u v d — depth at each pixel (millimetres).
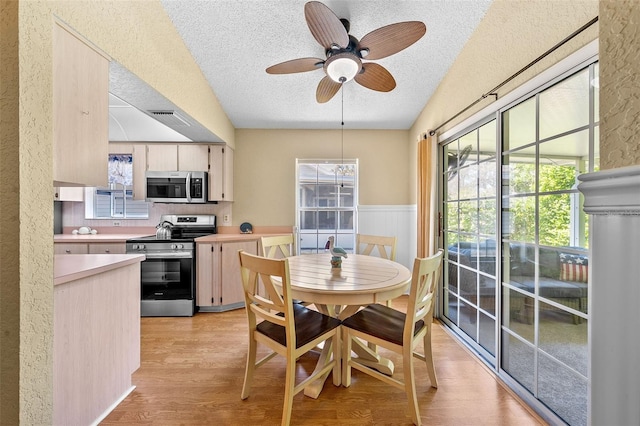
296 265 2115
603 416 464
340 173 3840
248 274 1674
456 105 2379
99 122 1390
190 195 3303
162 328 2619
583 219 1329
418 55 2348
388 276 1808
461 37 2145
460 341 2381
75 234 3385
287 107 3195
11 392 959
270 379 1846
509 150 1803
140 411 1557
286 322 1431
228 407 1594
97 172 1376
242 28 2088
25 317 978
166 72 1994
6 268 953
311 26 1545
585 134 1306
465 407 1592
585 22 1242
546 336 1545
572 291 1392
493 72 1873
